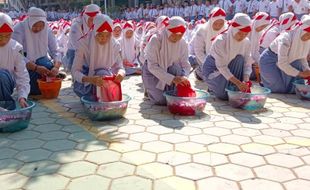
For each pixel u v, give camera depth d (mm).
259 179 2400
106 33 3586
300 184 2336
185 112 3711
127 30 6230
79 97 4125
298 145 2947
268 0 11656
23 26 4414
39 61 4473
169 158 2715
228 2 13250
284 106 4090
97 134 3215
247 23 3854
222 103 4219
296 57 4359
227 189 2281
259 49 5457
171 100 3723
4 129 3219
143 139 3086
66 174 2479
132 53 6391
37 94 4598
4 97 3500
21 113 3217
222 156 2748
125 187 2305
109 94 3570
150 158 2717
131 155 2770
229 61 4133
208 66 4336
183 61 4070
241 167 2568
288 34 4316
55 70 4430
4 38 3316
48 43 4672
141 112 3865
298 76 4387
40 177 2441
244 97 3861
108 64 3832
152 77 4004
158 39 3811
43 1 37312
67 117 3709
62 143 3014
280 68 4426
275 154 2779
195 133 3225
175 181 2377
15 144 2994
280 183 2350
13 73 3549
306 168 2549
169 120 3592
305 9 9391
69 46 5047
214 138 3104
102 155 2775
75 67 3785
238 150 2854
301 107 4043
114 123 3506
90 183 2357
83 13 4883
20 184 2355
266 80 4723
